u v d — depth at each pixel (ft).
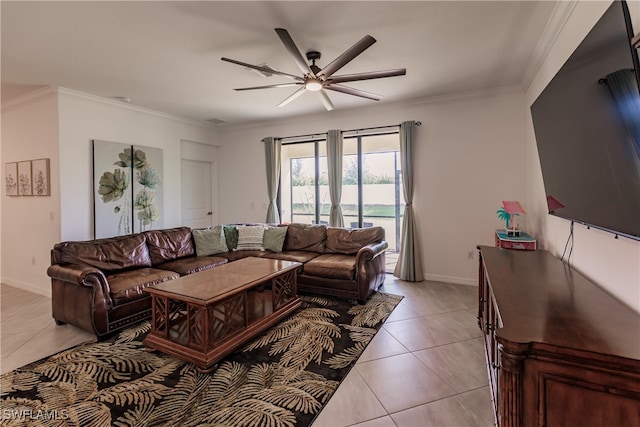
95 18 7.11
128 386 6.45
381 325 9.41
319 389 6.35
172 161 16.69
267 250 14.37
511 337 3.28
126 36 7.96
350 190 16.47
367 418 5.53
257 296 10.81
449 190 13.73
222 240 14.32
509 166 12.56
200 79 11.07
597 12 5.28
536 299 4.52
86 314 8.55
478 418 5.53
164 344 7.63
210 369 6.93
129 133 14.47
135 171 14.62
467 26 7.61
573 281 5.49
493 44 8.56
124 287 9.29
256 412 5.67
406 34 7.97
